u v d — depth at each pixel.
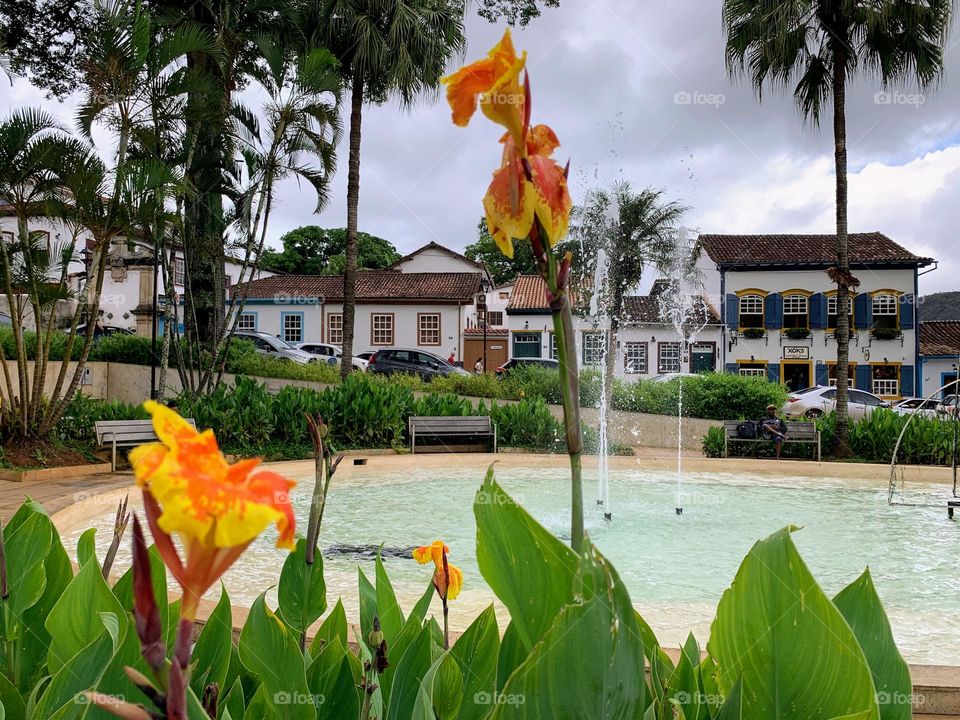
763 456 13.10
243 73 15.83
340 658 1.32
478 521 0.82
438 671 1.24
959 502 7.36
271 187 13.95
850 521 7.19
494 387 18.52
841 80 13.56
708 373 18.73
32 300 9.59
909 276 29.66
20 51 13.73
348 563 5.11
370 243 53.78
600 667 0.75
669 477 10.65
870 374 29.88
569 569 0.75
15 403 9.52
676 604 4.12
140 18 9.55
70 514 6.27
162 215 9.62
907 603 4.36
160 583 1.34
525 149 0.69
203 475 0.52
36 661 1.58
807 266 30.02
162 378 12.11
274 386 17.33
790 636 0.97
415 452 12.20
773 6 13.09
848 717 0.87
